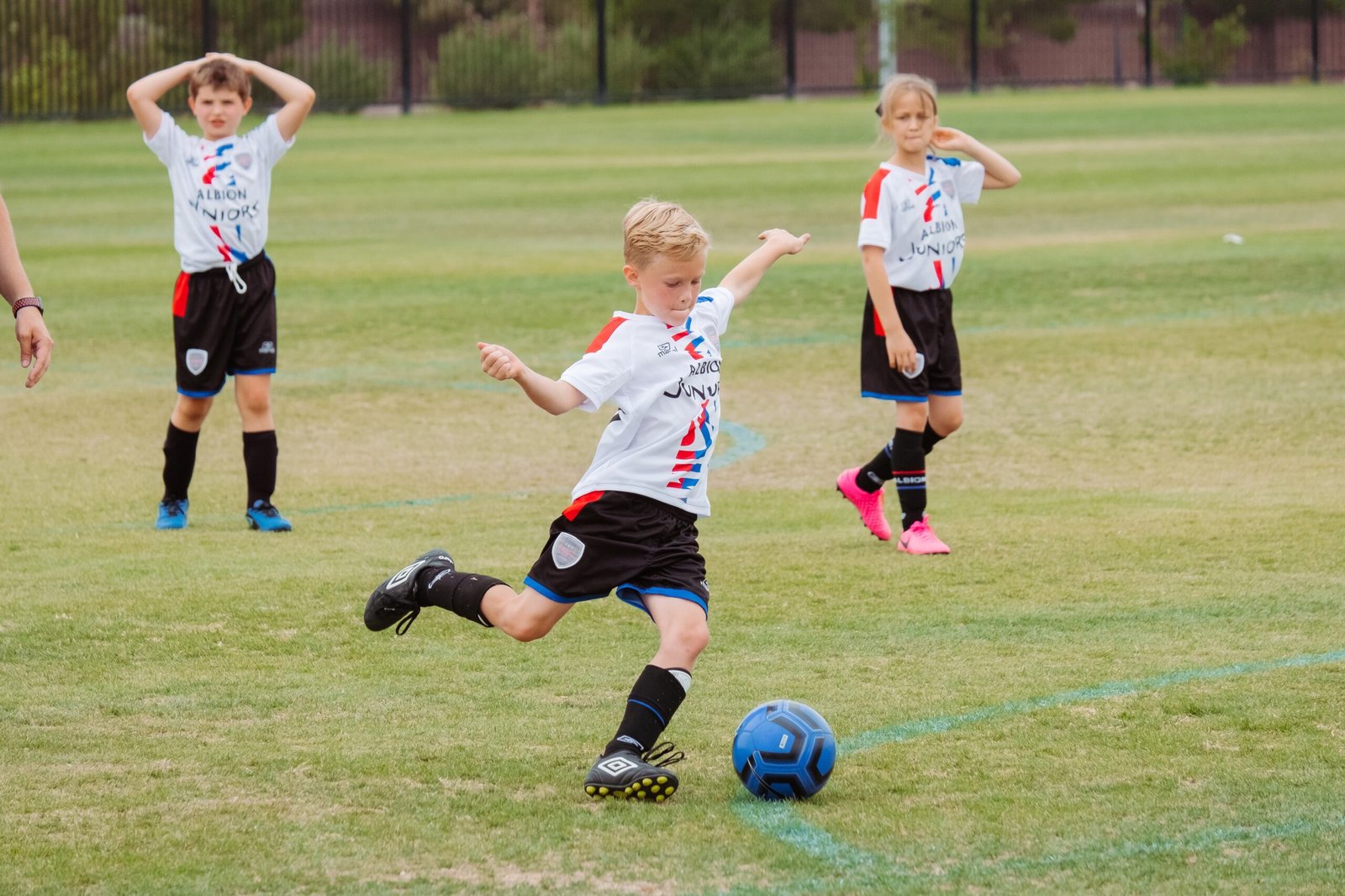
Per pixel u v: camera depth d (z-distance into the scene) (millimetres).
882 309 20422
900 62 144375
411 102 118000
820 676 15836
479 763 13539
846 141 88250
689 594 13086
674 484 13211
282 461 26984
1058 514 22719
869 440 28375
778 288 44750
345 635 17281
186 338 22141
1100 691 15227
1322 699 14891
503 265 49438
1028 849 11703
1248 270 45094
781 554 20750
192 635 17250
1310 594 18422
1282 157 76125
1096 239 52594
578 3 133000
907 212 20734
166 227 58656
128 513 23484
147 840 11930
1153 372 32969
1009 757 13578
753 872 11344
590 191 68188
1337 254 47312
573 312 41281
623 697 15305
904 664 16172
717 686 15586
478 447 28016
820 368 34750
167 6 111125
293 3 116875
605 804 12641
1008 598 18547
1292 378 32000
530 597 13305
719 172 73250
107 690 15484
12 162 80812
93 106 107625
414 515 23203
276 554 20859
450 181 73062
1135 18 149000
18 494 24594
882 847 11766
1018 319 39281
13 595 18812
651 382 13148
